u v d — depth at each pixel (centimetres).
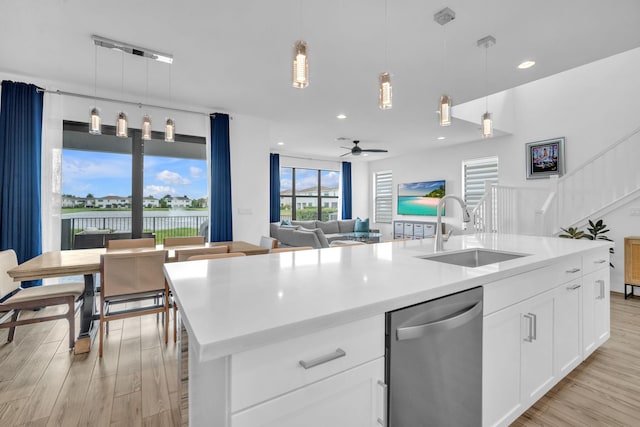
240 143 481
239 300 98
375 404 96
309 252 198
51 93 358
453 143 688
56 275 231
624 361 230
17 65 320
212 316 83
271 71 333
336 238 784
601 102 487
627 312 343
